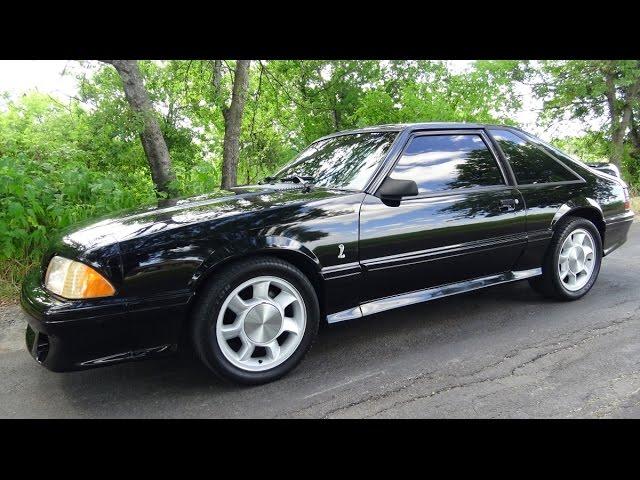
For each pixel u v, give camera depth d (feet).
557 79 45.39
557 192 12.48
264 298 8.70
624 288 13.98
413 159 10.59
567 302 12.88
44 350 8.24
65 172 17.03
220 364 8.31
